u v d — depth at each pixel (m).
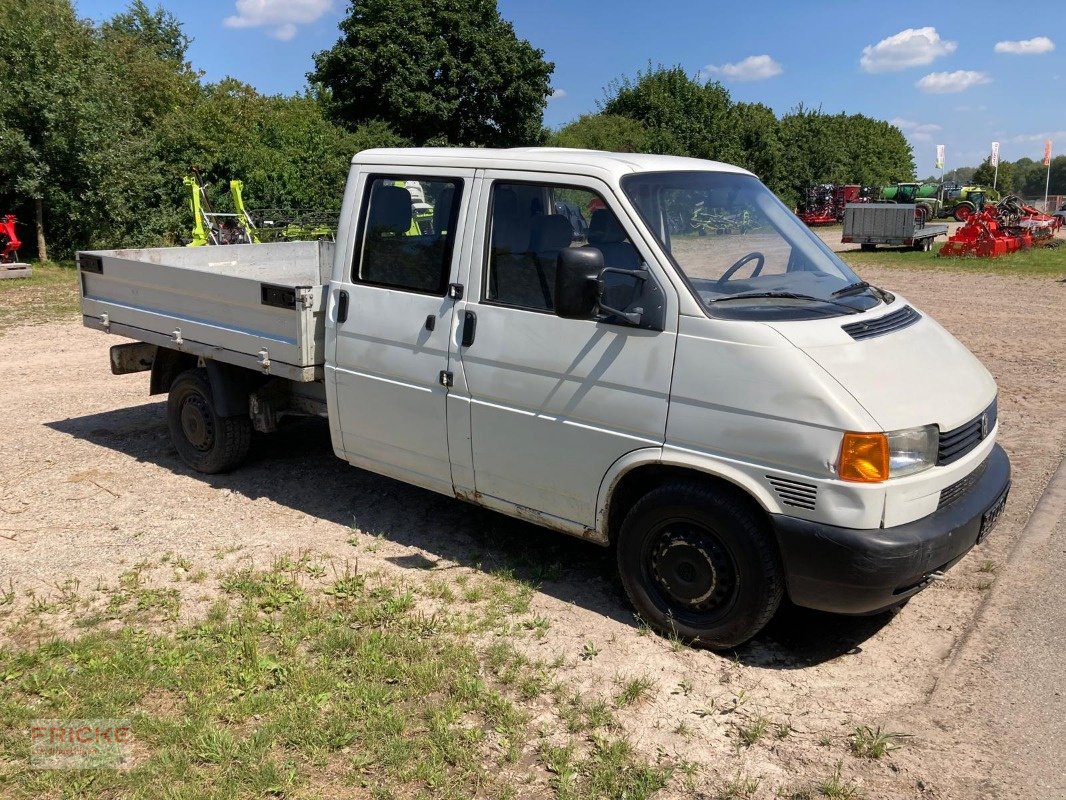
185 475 6.51
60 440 7.34
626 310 4.12
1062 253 23.77
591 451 4.27
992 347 10.89
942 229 27.62
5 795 3.13
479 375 4.62
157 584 4.79
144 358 6.78
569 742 3.44
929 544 3.66
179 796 3.10
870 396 3.66
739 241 4.43
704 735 3.50
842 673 3.96
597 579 4.86
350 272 5.20
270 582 4.75
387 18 36.66
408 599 4.49
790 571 3.77
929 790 3.16
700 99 45.94
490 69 37.38
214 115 33.81
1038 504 5.73
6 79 20.67
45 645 4.09
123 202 22.78
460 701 3.67
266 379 6.21
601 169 4.30
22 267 18.42
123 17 57.78
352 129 35.97
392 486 6.28
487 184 4.65
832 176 49.66
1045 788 3.16
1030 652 4.05
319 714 3.58
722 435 3.85
